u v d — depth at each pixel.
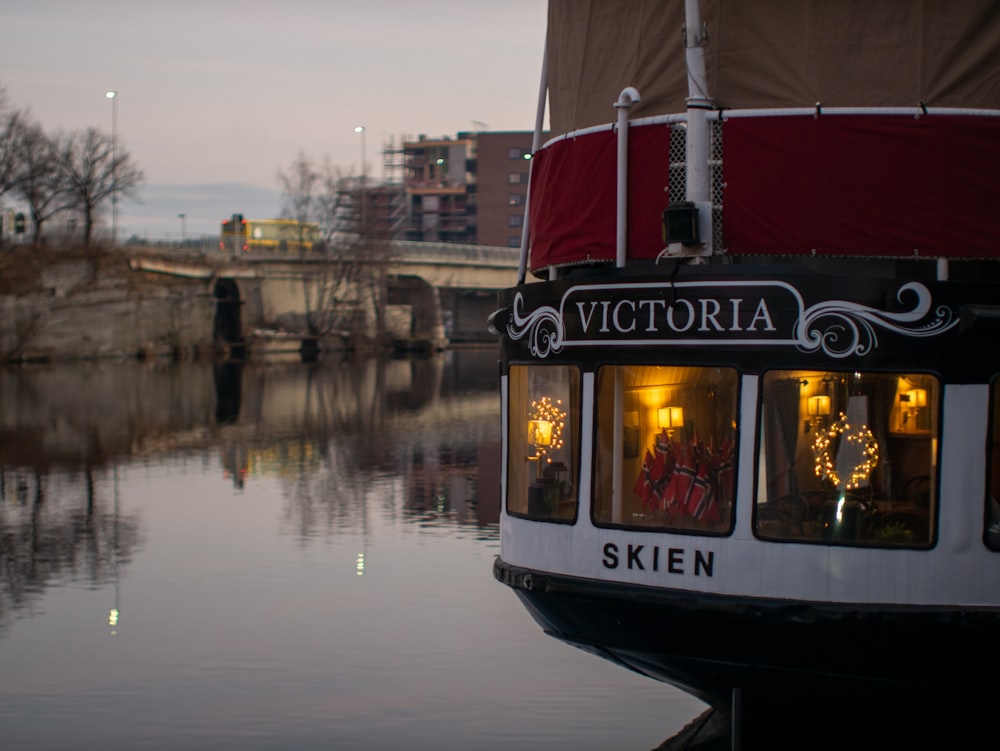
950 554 9.78
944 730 10.55
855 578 9.80
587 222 11.11
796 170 10.25
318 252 101.69
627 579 10.35
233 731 12.97
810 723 10.64
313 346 97.69
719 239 10.39
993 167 10.16
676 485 10.18
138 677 14.67
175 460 34.50
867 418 9.77
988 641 9.79
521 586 10.95
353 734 12.88
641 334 10.17
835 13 10.19
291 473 31.70
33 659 15.41
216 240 99.75
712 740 12.62
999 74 10.12
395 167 167.00
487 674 14.72
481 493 28.19
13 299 81.50
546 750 12.42
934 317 9.67
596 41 11.09
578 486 10.56
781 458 9.85
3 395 56.12
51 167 91.56
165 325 89.88
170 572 20.12
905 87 10.16
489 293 124.44
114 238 92.50
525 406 11.09
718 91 10.38
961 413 9.73
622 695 14.05
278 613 17.45
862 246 10.22
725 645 10.19
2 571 20.36
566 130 11.38
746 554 9.93
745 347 9.84
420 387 61.75
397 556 21.11
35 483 30.33
